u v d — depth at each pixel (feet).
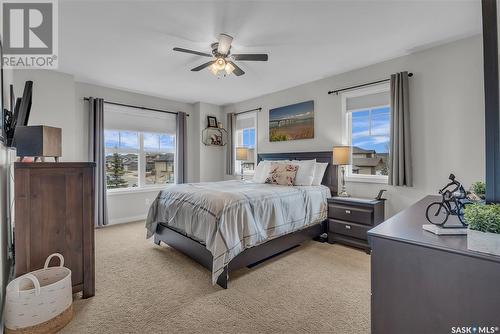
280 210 9.01
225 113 19.15
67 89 11.92
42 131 6.43
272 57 10.36
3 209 6.08
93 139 13.48
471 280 2.87
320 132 13.21
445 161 9.23
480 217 2.89
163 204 10.01
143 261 9.00
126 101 15.17
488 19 3.57
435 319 3.12
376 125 11.51
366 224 9.80
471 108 8.71
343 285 7.23
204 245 7.83
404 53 10.01
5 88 7.11
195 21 7.63
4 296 5.82
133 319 5.65
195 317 5.74
